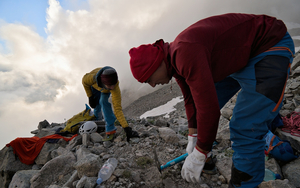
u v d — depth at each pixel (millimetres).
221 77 1369
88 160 2299
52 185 2297
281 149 2059
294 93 3799
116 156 2795
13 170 3150
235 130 1377
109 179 2215
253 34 1290
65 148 3316
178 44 1131
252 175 1348
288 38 1332
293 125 2412
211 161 2156
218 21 1298
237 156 1400
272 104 1208
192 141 1960
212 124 1235
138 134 3346
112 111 3328
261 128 1286
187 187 2055
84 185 2125
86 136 3336
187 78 1170
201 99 1170
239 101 1374
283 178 1975
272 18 1358
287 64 1242
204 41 1147
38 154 3287
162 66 1330
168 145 3023
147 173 2350
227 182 2051
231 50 1263
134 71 1314
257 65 1295
